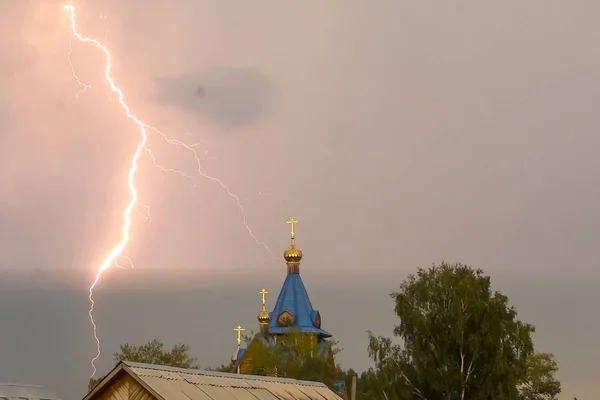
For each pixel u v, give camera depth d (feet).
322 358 253.03
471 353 201.36
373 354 210.79
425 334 205.26
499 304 205.57
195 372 112.27
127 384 101.86
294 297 316.60
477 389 199.93
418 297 210.59
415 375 204.74
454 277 211.20
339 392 232.53
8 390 120.06
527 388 258.78
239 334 300.61
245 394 110.11
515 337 203.21
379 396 205.57
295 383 129.18
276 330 309.01
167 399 96.12
